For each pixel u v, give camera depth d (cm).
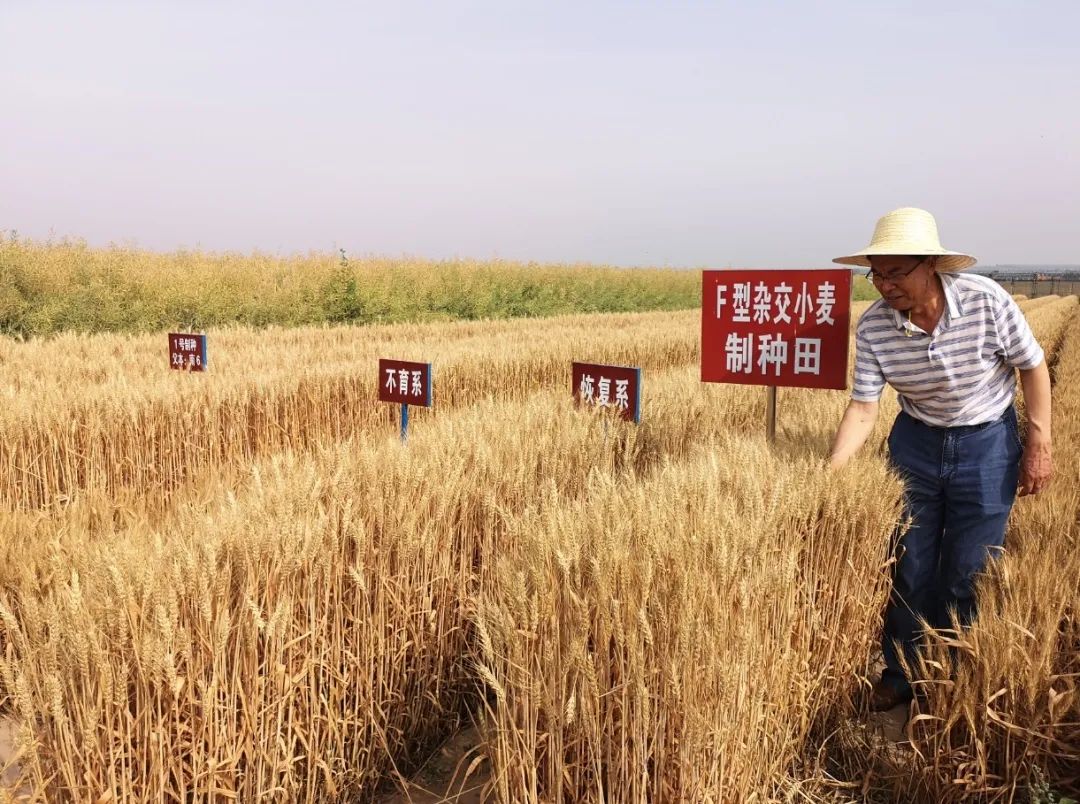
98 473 633
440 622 348
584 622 223
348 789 303
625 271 4028
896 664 365
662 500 274
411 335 1516
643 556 238
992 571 338
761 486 314
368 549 309
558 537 246
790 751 308
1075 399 916
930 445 352
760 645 261
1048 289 8075
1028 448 342
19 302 1644
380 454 366
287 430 771
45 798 219
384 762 321
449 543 351
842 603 328
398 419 865
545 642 226
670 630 227
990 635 289
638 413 508
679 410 611
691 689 223
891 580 359
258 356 952
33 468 608
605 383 522
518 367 1021
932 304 329
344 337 1416
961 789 290
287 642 269
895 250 310
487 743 250
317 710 285
